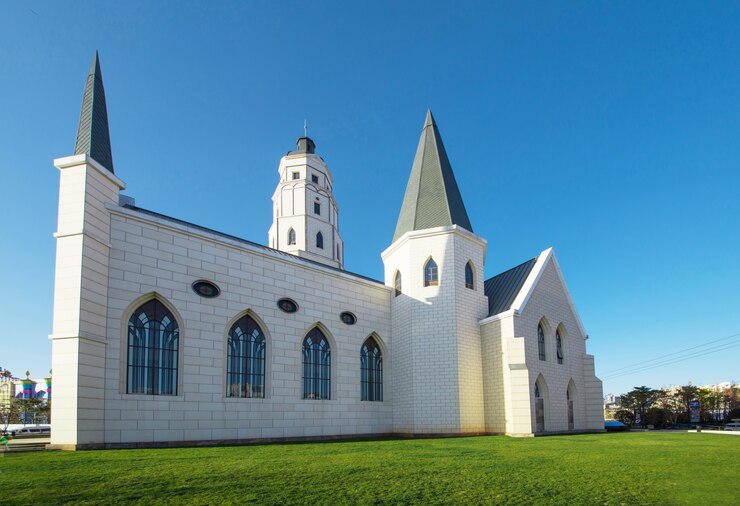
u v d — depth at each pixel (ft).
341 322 103.35
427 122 127.34
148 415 72.08
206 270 82.48
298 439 90.27
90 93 78.13
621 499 30.48
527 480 36.32
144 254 75.36
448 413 100.94
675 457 51.57
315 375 97.40
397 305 112.78
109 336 69.72
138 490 30.89
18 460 45.88
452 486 33.71
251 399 84.89
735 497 31.12
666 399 337.52
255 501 28.58
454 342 103.71
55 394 63.98
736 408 325.01
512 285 118.11
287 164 189.37
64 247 67.36
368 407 104.78
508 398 99.25
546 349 113.09
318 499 29.32
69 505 27.14
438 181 117.39
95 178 70.38
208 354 80.38
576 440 79.56
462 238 111.04
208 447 65.46
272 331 90.17
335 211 195.42
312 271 99.66
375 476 37.01
